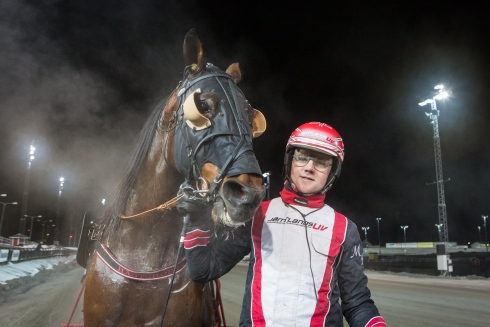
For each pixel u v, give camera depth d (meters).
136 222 2.00
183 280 1.97
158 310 1.93
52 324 5.91
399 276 17.03
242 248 1.79
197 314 2.01
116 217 2.07
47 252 24.30
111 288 1.93
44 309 7.21
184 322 1.96
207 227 1.80
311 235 1.68
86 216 2.40
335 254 1.67
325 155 1.75
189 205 1.66
